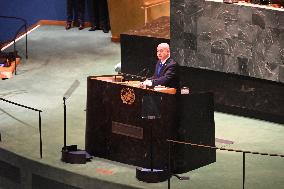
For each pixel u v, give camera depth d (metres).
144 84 24.50
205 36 30.25
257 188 23.33
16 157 26.17
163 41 31.89
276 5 29.02
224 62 29.98
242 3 29.33
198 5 30.14
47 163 25.22
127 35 32.81
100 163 25.11
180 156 24.09
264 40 28.77
